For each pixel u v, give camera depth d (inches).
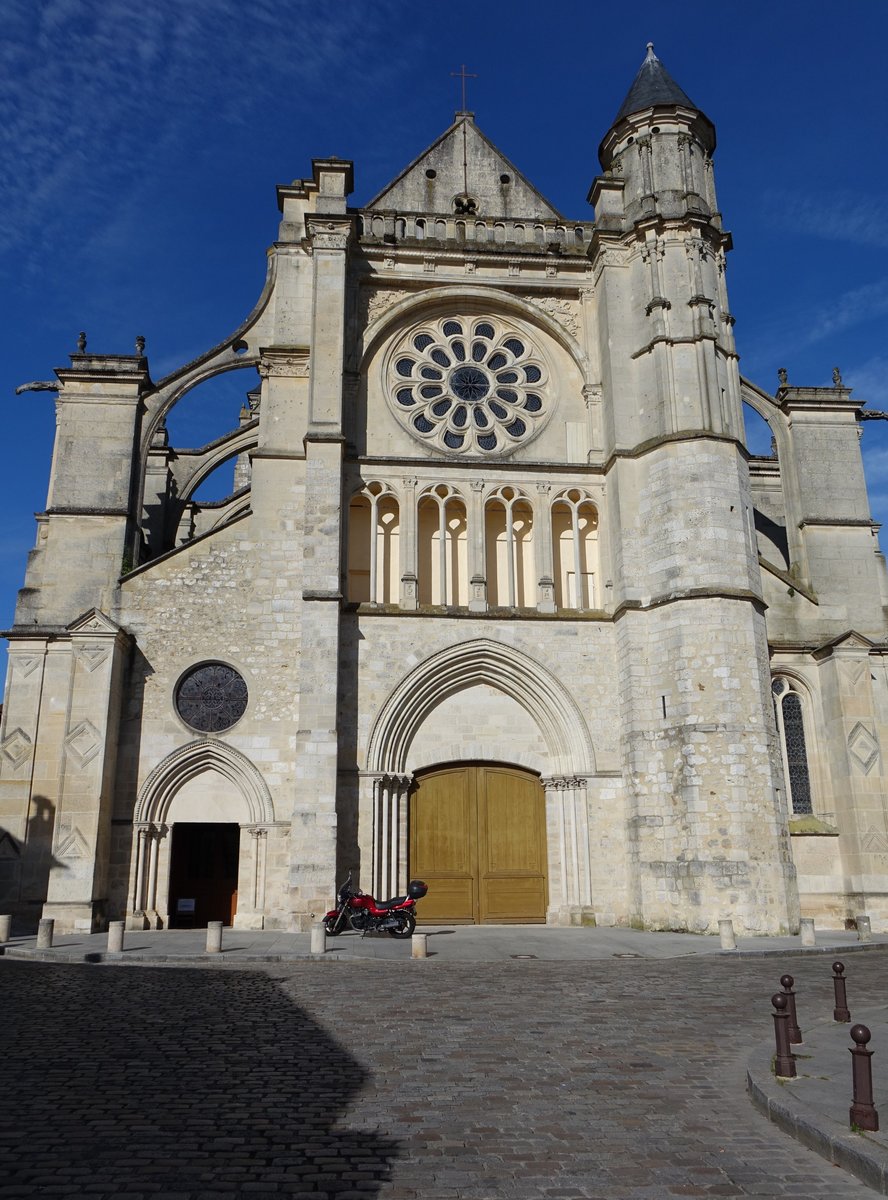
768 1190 294.2
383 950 928.9
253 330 1409.9
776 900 1077.8
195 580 1247.5
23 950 906.7
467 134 1542.8
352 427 1333.7
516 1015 588.4
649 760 1176.8
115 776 1173.7
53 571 1233.4
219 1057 467.2
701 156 1412.4
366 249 1392.7
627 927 1165.1
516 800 1252.5
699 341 1274.6
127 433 1294.3
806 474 1412.4
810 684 1314.0
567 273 1430.9
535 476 1336.1
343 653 1223.5
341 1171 309.0
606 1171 310.0
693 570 1185.4
